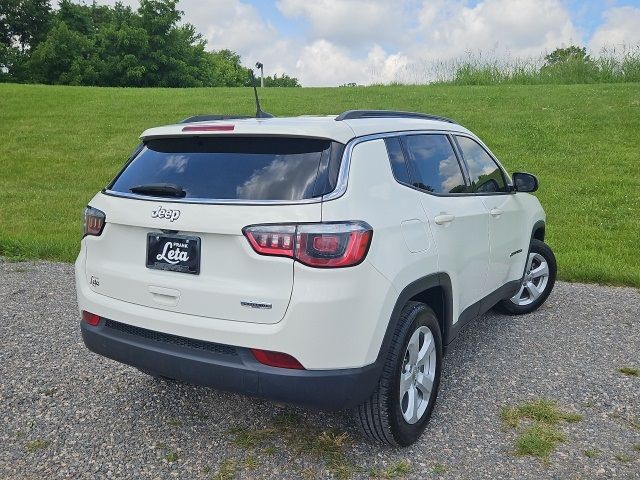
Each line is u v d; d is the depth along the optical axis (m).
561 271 7.37
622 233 9.78
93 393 4.14
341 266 2.91
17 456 3.37
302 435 3.62
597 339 5.30
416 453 3.45
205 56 67.81
